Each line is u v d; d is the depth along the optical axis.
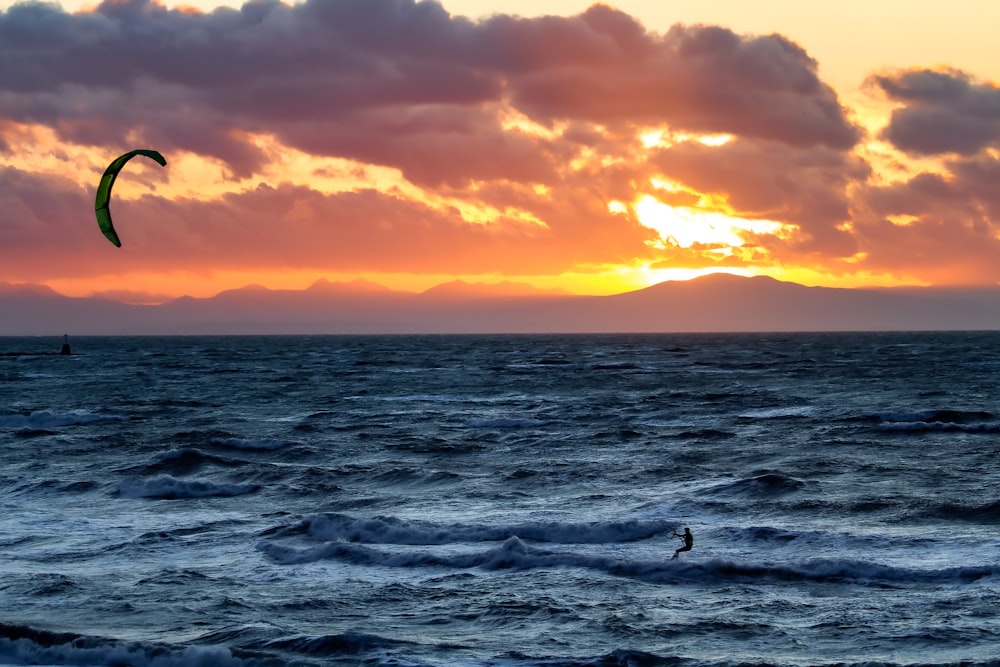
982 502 33.75
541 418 68.56
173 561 27.20
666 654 19.89
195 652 19.77
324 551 27.55
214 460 45.28
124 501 36.59
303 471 42.81
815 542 28.41
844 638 20.66
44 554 28.08
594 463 45.72
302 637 20.67
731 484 37.75
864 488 38.12
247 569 26.28
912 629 21.00
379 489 39.31
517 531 29.39
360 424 65.25
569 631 21.30
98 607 23.05
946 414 63.84
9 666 19.70
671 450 50.81
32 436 57.59
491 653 19.89
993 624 21.17
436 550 27.97
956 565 25.50
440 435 58.94
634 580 24.95
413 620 22.11
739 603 23.05
